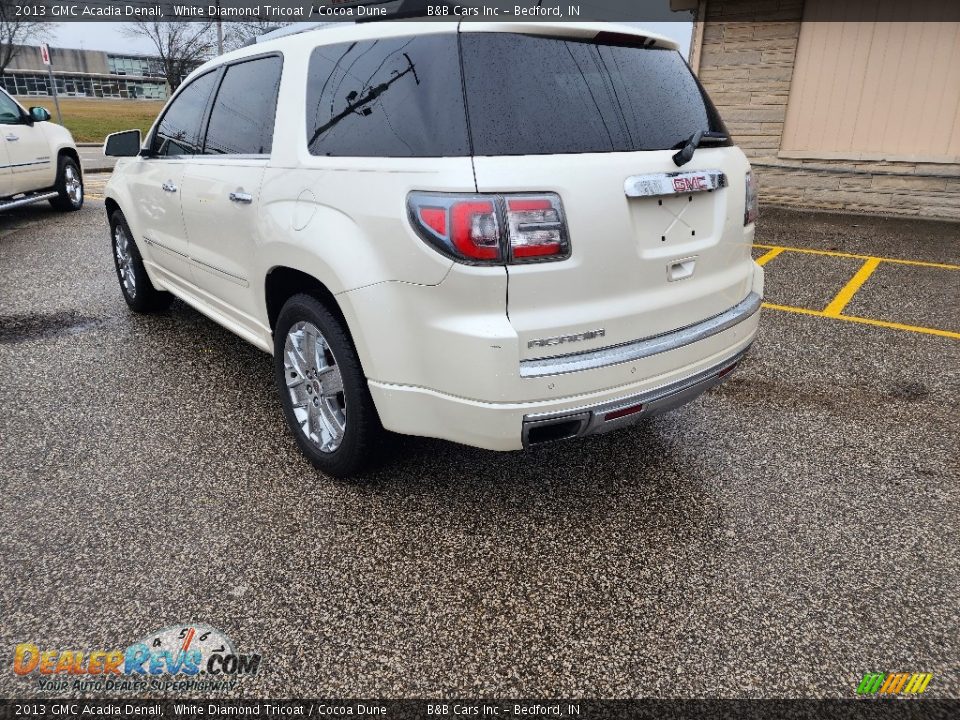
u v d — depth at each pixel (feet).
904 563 7.95
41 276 20.01
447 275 6.87
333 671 6.44
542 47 7.50
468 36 7.20
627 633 6.89
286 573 7.66
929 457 10.28
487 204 6.65
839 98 31.01
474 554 8.02
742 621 7.06
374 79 7.78
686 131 8.31
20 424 10.96
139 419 11.16
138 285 15.61
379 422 8.55
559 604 7.27
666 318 7.98
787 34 31.37
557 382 7.05
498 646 6.73
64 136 30.42
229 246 10.45
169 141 12.81
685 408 11.85
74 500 8.92
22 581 7.46
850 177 31.58
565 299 7.11
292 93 8.96
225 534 8.29
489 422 7.13
